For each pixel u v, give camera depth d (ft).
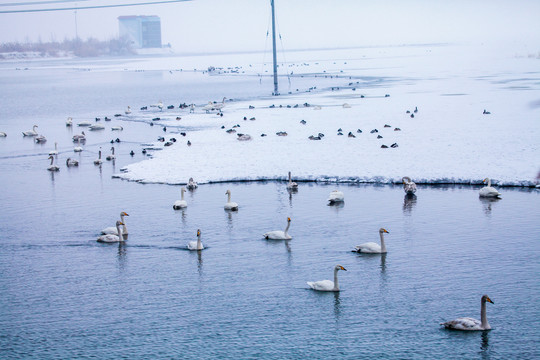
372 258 121.08
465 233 133.18
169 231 140.46
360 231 136.98
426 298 103.50
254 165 202.80
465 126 249.34
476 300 102.22
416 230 136.26
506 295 103.50
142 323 98.22
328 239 132.36
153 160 217.77
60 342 92.99
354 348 89.04
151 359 87.66
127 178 194.18
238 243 131.54
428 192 168.25
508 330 92.58
